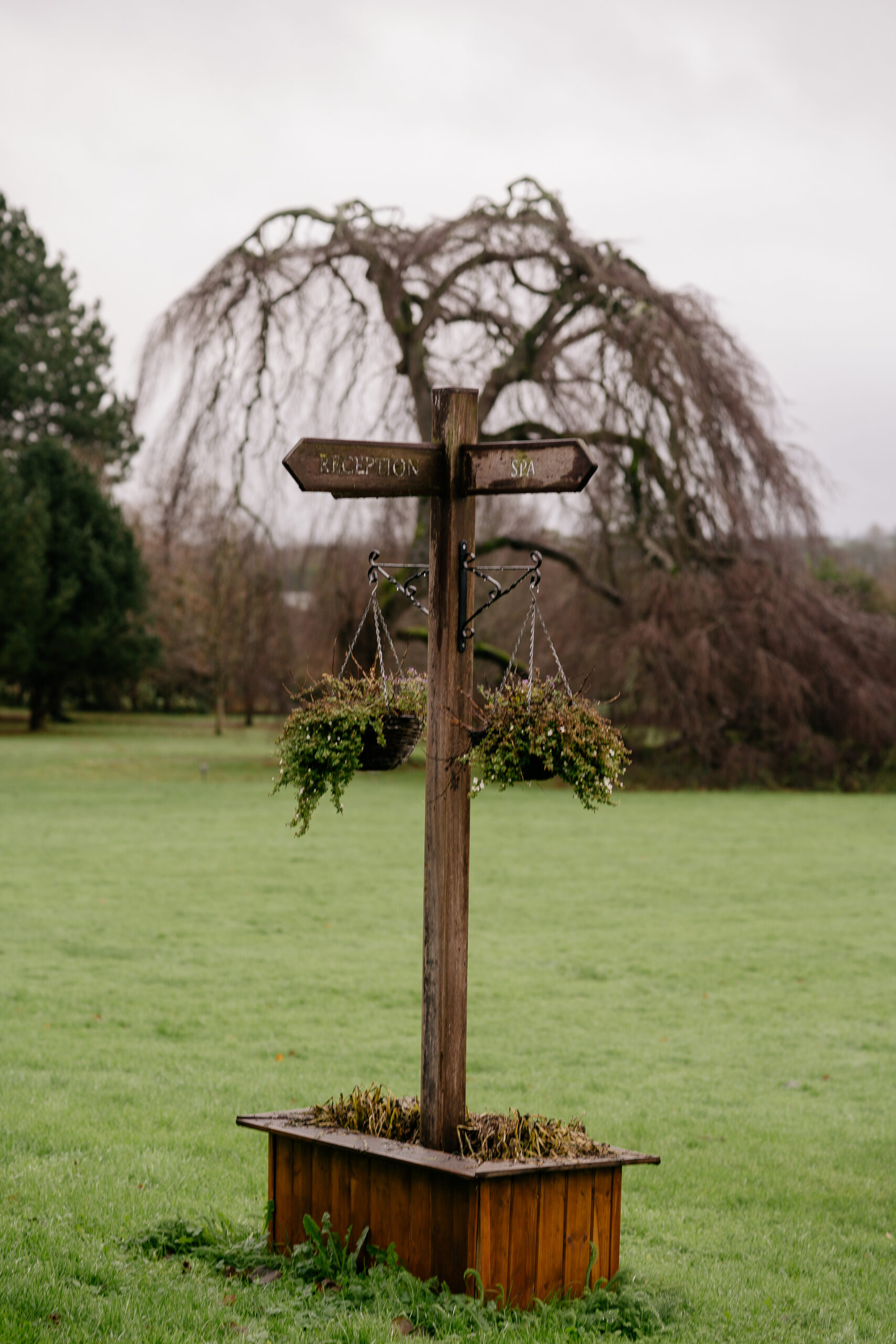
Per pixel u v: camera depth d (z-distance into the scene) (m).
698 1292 4.65
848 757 33.06
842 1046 9.79
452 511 4.71
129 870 17.72
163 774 33.25
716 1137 7.34
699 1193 6.31
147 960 12.08
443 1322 3.86
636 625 30.20
